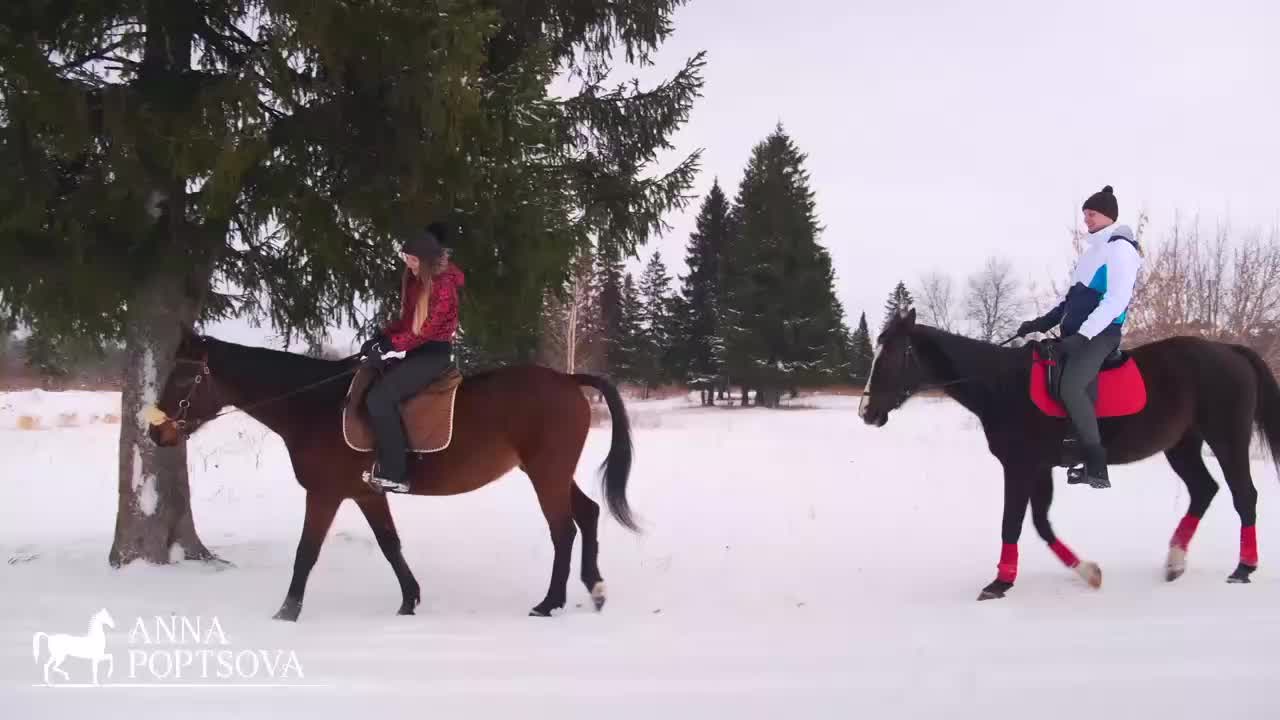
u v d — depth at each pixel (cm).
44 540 921
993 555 819
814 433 2394
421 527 1009
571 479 634
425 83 650
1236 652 471
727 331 3994
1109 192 666
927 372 697
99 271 683
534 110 738
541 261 766
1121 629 528
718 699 396
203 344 622
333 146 722
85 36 671
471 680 427
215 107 624
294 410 617
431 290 596
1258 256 1719
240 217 756
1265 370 710
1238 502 683
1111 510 1070
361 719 371
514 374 634
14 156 613
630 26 885
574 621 578
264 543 900
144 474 767
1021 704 388
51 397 2791
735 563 794
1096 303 657
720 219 5275
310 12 610
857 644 500
